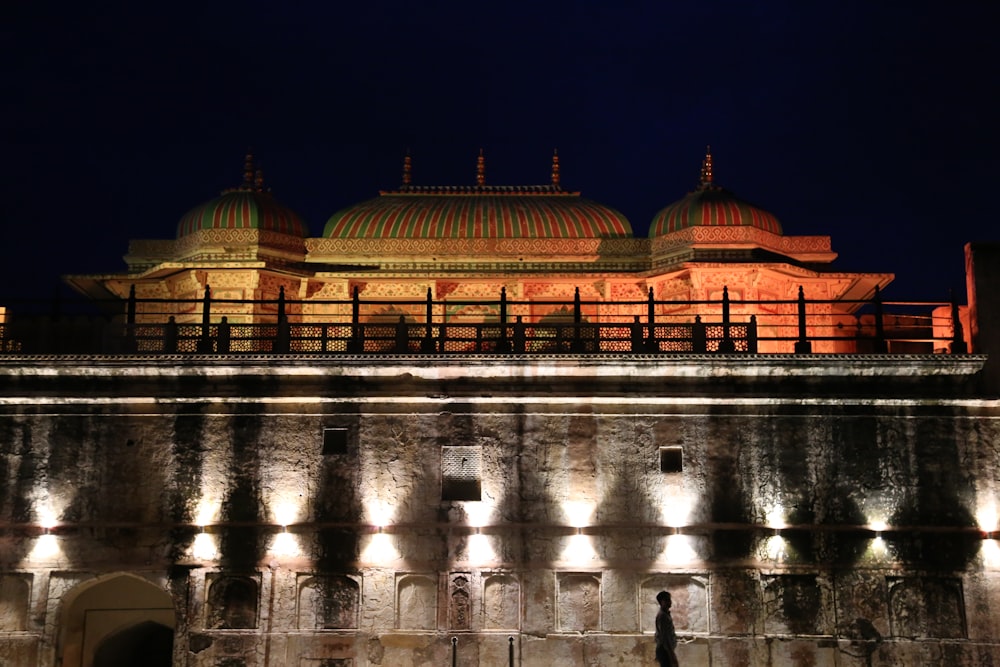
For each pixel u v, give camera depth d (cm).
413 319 2777
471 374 2077
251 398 2066
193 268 2656
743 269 2672
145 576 2008
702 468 2052
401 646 1981
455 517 2027
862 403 2083
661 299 2752
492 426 2064
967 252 2194
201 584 2005
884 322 2828
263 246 2745
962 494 2059
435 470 2045
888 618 2002
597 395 2062
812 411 2080
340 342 2391
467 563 2009
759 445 2064
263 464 2050
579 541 2017
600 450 2056
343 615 1997
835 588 2009
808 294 2780
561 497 2036
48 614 1998
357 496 2036
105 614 2142
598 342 2186
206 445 2059
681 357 2069
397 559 2009
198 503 2038
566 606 1995
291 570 2006
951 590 2022
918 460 2069
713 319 2675
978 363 2095
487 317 2784
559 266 2795
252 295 2698
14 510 2039
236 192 2825
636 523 2027
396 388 2075
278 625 1991
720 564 2012
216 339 2123
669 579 2008
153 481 2047
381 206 2906
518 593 2000
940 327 2477
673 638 1775
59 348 2158
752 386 2086
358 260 2802
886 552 2027
